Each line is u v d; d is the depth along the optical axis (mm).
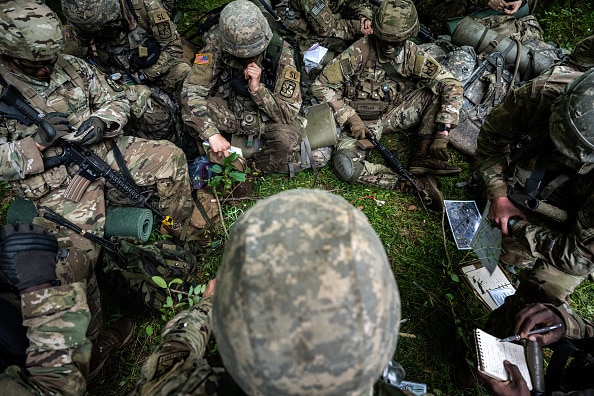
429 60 3617
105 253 2816
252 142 3582
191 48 4309
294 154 3559
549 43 4230
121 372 2678
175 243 3186
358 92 3842
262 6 3953
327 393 1049
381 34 3383
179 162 3166
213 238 3297
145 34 3668
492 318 2551
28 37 2367
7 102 2527
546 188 2252
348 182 3668
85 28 3252
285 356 1003
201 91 3426
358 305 998
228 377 1389
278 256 1027
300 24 4348
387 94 3822
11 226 1854
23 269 1788
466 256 3191
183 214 3217
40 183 2725
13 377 1619
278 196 1176
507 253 2971
